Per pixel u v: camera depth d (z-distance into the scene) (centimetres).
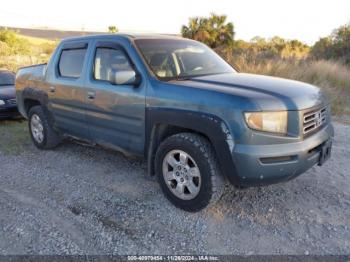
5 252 320
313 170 498
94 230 353
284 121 338
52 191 442
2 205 406
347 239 334
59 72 528
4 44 3500
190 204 374
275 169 336
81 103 482
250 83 381
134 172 496
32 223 367
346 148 609
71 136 536
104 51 458
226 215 377
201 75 430
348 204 400
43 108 569
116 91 425
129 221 368
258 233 344
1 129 759
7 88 898
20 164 540
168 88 379
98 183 462
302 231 347
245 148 329
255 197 414
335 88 1106
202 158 353
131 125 419
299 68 1242
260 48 2150
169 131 400
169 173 391
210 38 2289
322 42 2080
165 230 351
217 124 337
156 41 456
